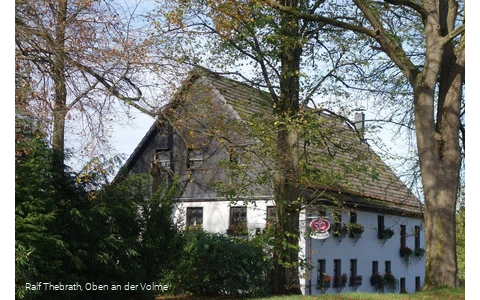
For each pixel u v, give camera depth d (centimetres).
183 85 1736
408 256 3788
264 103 1938
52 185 1243
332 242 2962
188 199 3091
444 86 1762
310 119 1784
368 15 1728
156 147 3244
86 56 1480
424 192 1728
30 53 1429
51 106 1418
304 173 1895
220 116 1872
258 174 1942
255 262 1959
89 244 1272
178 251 1594
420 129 1717
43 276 1151
